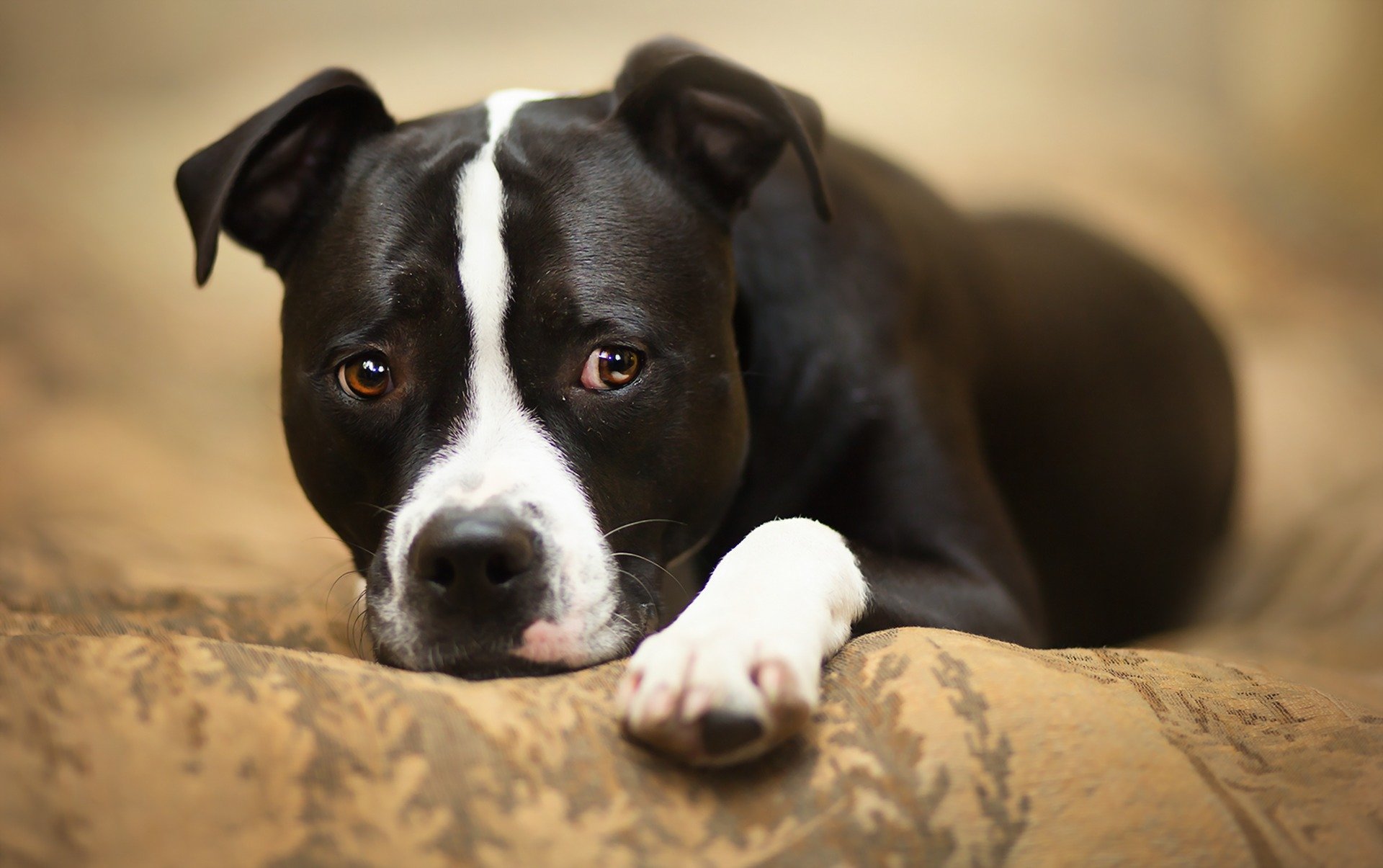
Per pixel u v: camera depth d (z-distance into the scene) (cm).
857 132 734
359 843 125
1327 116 949
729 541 242
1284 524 427
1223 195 739
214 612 235
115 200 708
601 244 198
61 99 1052
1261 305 613
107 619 212
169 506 422
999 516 258
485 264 193
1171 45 1058
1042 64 1003
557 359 192
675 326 202
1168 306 377
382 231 199
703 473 211
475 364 192
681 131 217
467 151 204
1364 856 135
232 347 577
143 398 518
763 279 242
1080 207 623
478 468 184
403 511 186
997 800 137
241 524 408
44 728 130
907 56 935
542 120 214
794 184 256
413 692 144
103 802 125
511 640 175
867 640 168
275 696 138
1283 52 1001
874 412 244
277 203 227
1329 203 772
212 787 127
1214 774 144
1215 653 281
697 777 137
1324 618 359
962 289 288
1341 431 495
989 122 777
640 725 137
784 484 242
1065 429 313
